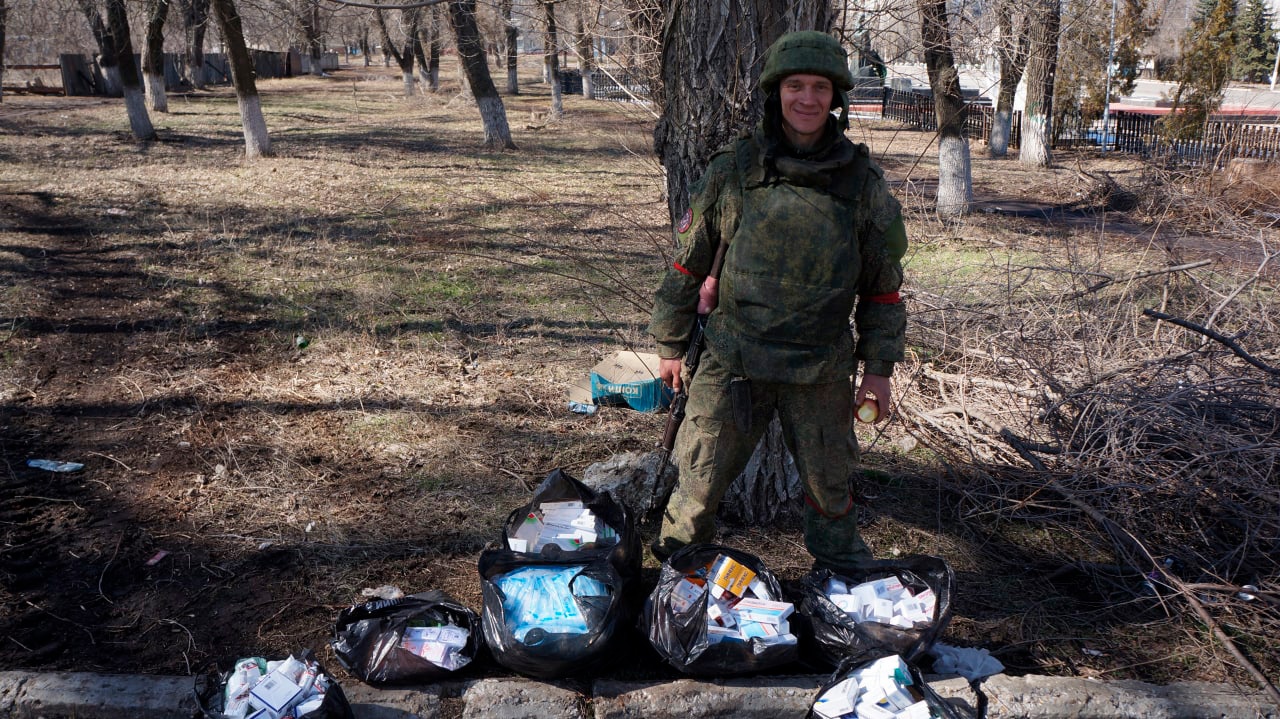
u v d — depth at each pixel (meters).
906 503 4.26
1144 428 4.07
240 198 11.95
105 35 20.08
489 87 18.20
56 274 7.99
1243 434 4.05
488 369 5.90
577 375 5.81
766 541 3.81
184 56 35.47
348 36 33.69
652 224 10.17
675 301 3.00
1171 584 3.45
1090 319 5.26
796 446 3.00
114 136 18.53
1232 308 5.51
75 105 26.17
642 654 3.04
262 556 3.69
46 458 4.56
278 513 4.04
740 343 2.82
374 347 6.25
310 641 3.14
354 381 5.64
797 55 2.53
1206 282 6.57
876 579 3.10
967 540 3.95
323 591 3.46
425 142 19.42
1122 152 20.17
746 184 2.73
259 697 2.52
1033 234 10.63
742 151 2.76
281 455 4.61
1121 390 4.38
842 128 2.76
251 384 5.58
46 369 5.80
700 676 2.88
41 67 32.41
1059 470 4.16
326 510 4.07
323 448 4.70
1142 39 22.05
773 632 2.90
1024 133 18.17
